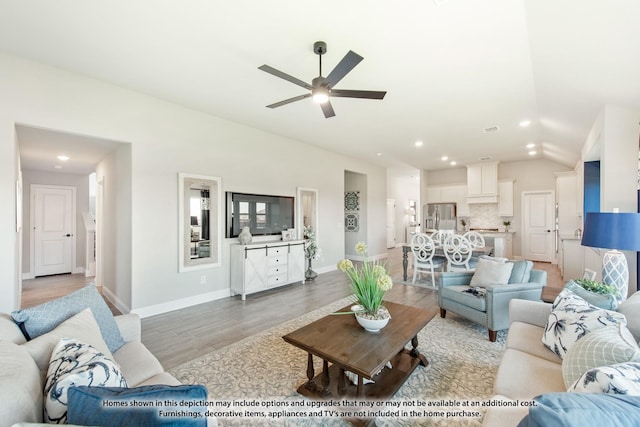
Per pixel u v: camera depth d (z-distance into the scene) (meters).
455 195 8.59
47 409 0.94
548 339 1.73
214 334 2.99
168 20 2.11
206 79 3.06
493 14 2.00
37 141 3.40
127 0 1.91
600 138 3.23
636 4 1.62
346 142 5.65
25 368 1.00
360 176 7.96
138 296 3.46
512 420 1.18
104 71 2.91
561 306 1.77
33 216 5.87
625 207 2.94
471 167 7.96
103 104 3.15
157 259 3.62
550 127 4.45
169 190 3.73
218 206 4.23
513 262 3.18
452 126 4.59
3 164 2.57
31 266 5.83
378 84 3.10
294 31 2.23
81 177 6.40
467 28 2.16
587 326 1.52
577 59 2.35
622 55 2.10
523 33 2.20
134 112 3.39
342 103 3.66
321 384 2.00
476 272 3.37
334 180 6.54
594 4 1.71
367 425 1.66
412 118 4.22
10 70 2.61
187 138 3.88
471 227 8.30
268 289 4.79
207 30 2.23
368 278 2.09
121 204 3.70
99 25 2.17
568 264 5.20
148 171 3.53
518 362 1.63
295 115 4.14
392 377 2.06
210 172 4.15
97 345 1.39
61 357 1.12
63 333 1.33
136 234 3.44
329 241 6.39
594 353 1.24
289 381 2.13
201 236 4.09
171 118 3.72
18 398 0.85
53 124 2.83
